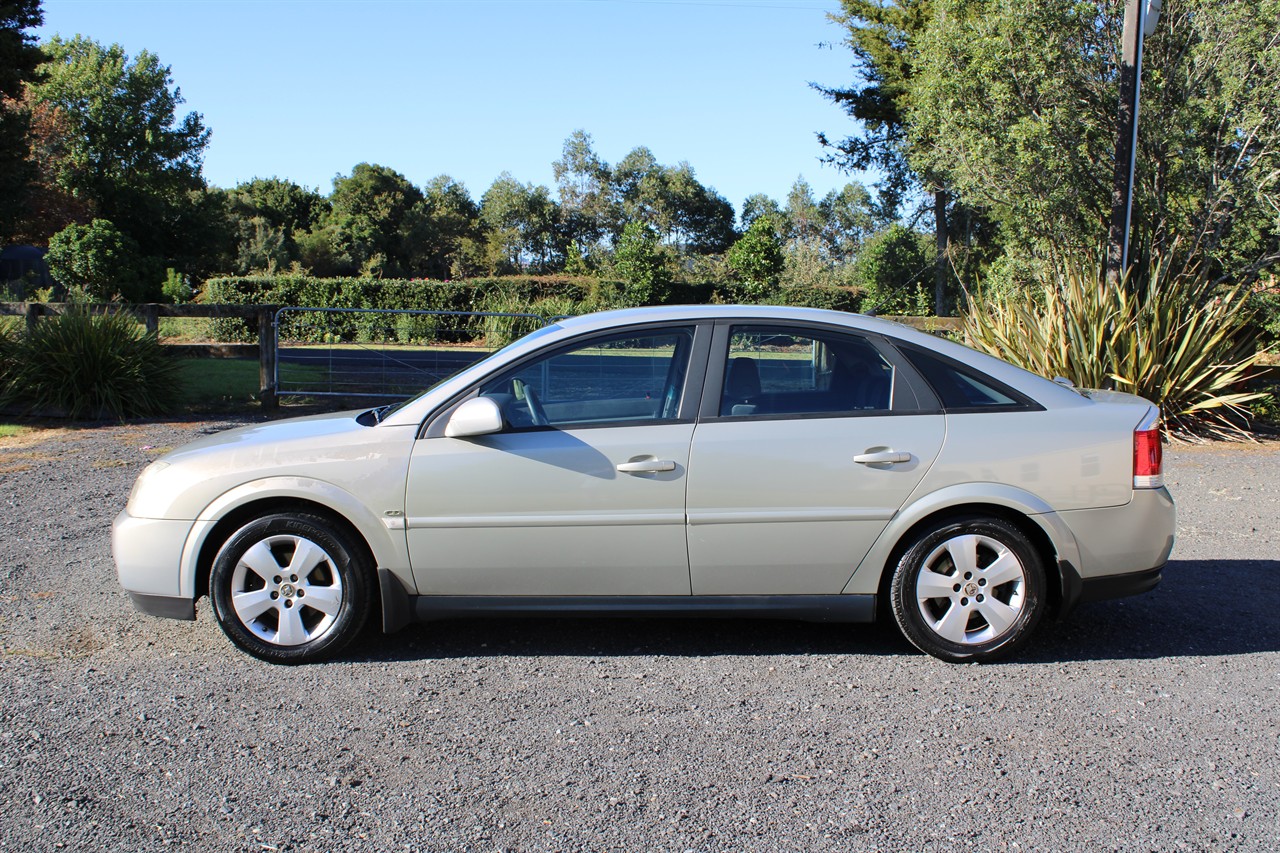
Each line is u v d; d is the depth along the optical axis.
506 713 3.92
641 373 4.54
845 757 3.52
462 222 82.19
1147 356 11.10
